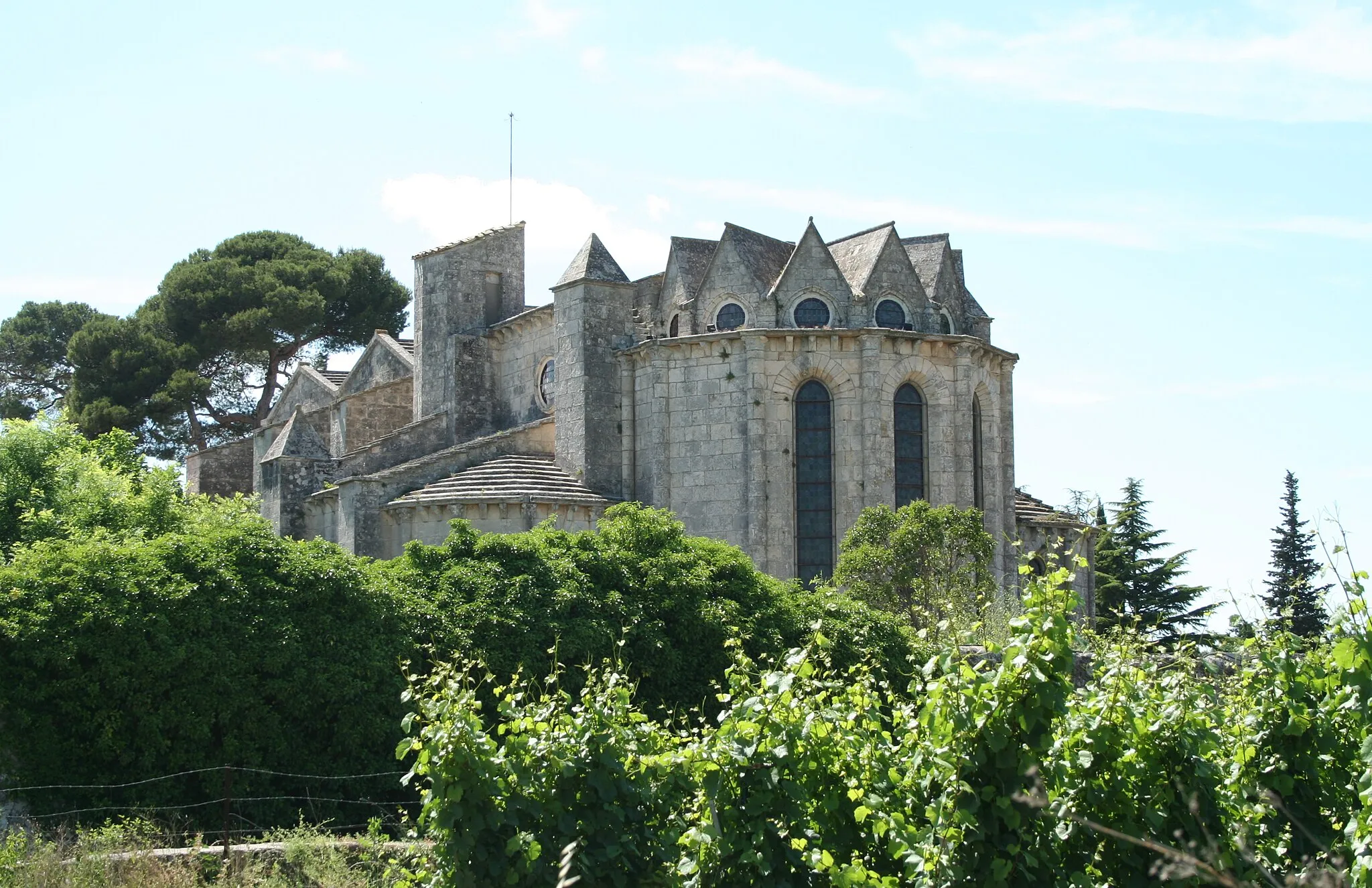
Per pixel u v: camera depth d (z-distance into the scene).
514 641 38.69
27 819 32.84
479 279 73.62
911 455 59.69
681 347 60.16
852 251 63.06
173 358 102.75
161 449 104.81
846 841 22.48
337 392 82.69
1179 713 21.42
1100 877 21.25
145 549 36.59
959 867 20.05
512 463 62.88
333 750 36.03
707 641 41.53
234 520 44.78
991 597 51.03
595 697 23.77
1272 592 72.06
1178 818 20.88
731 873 21.98
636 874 22.14
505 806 22.00
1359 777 22.81
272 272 108.62
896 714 23.67
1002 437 64.19
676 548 43.75
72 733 34.22
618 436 62.38
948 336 59.59
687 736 24.52
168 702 34.41
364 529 60.66
